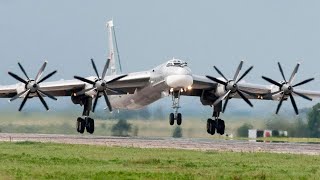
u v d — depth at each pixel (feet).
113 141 507.71
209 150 401.49
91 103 582.35
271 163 323.98
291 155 367.45
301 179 258.37
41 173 265.34
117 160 325.01
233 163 321.32
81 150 384.88
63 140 513.45
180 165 305.94
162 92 554.87
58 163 309.01
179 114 553.23
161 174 264.72
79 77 532.73
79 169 282.56
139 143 481.87
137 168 290.76
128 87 567.59
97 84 536.01
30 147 406.82
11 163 306.76
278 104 553.64
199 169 289.74
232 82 547.08
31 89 527.81
